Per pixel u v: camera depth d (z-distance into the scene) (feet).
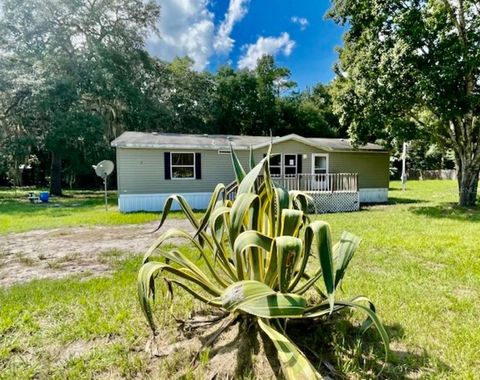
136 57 64.34
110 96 56.49
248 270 6.98
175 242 19.77
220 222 7.63
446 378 6.19
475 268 13.76
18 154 51.19
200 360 6.51
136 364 6.59
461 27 30.86
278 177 39.55
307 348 6.89
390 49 30.83
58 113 50.11
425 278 12.51
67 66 54.19
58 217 31.19
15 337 7.91
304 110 98.12
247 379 5.83
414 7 31.01
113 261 15.37
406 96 31.60
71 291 11.09
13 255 16.94
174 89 79.82
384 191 47.09
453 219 28.12
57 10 54.65
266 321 6.70
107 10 60.44
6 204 43.32
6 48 52.11
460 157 36.35
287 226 6.42
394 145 43.98
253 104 94.58
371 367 6.46
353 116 36.32
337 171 45.03
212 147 38.75
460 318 9.00
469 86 31.30
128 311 9.22
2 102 50.67
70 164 61.05
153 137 40.37
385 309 9.44
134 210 36.99
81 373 6.44
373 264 14.67
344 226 25.11
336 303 6.66
